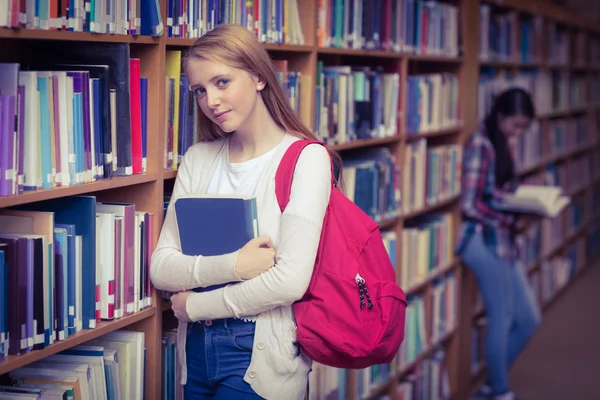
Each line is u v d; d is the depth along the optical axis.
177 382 2.22
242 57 1.74
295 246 1.70
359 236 1.82
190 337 1.90
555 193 3.84
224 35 1.74
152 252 2.04
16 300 1.62
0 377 1.87
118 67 1.88
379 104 3.12
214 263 1.77
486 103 4.38
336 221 1.83
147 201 2.04
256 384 1.79
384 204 3.16
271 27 2.39
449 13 3.82
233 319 1.81
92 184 1.79
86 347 1.93
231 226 1.78
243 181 1.85
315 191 1.74
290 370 1.80
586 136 7.24
